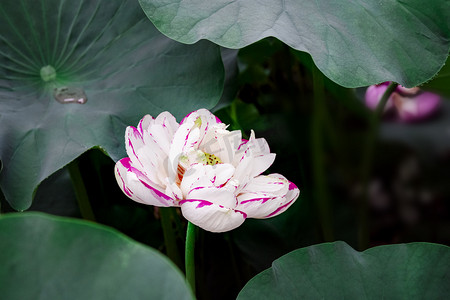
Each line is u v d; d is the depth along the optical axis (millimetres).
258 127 1594
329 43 1298
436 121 2115
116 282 1099
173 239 1483
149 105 1364
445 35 1350
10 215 1111
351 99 1646
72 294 1099
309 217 1539
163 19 1290
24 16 1382
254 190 1197
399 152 2119
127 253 1105
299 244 1523
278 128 1595
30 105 1361
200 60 1382
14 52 1379
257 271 1516
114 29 1396
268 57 1622
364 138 2057
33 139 1329
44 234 1109
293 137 1644
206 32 1281
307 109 1678
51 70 1389
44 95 1374
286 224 1525
